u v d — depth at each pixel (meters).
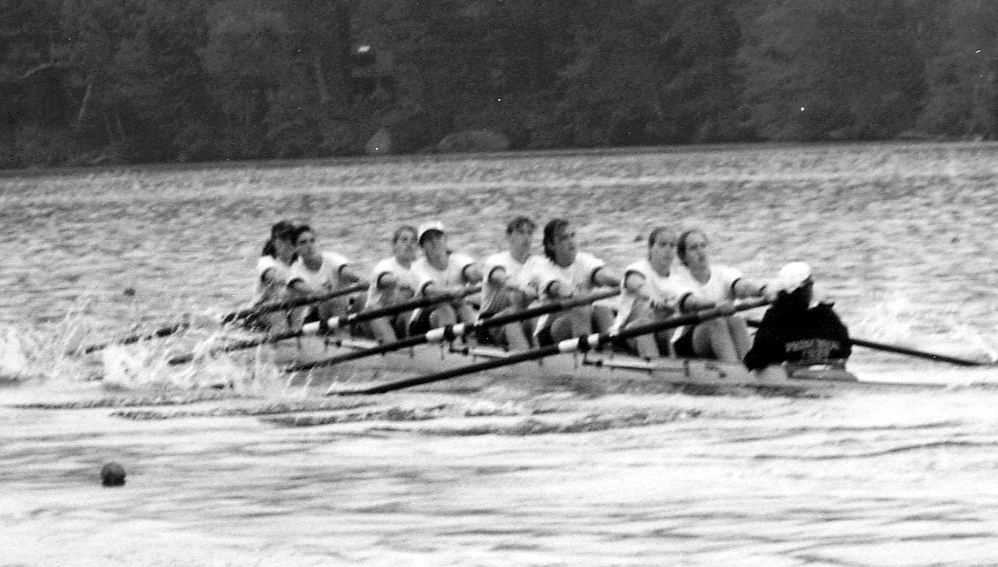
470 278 79.00
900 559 38.94
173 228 190.88
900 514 43.28
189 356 80.81
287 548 42.12
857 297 99.75
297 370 76.50
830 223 162.12
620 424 59.78
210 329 92.44
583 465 52.28
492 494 48.09
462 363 74.50
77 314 108.44
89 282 129.62
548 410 64.00
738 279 68.38
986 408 59.03
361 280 84.62
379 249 155.00
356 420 63.94
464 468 52.53
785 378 63.91
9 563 41.44
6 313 109.62
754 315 79.81
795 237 147.50
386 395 70.12
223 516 46.16
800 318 64.19
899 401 60.97
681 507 45.22
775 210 184.50
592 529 43.03
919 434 54.75
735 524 42.94
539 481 49.91
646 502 46.06
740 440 55.41
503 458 54.16
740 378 64.81
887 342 79.62
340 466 53.81
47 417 67.25
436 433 60.03
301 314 84.94
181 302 114.62
